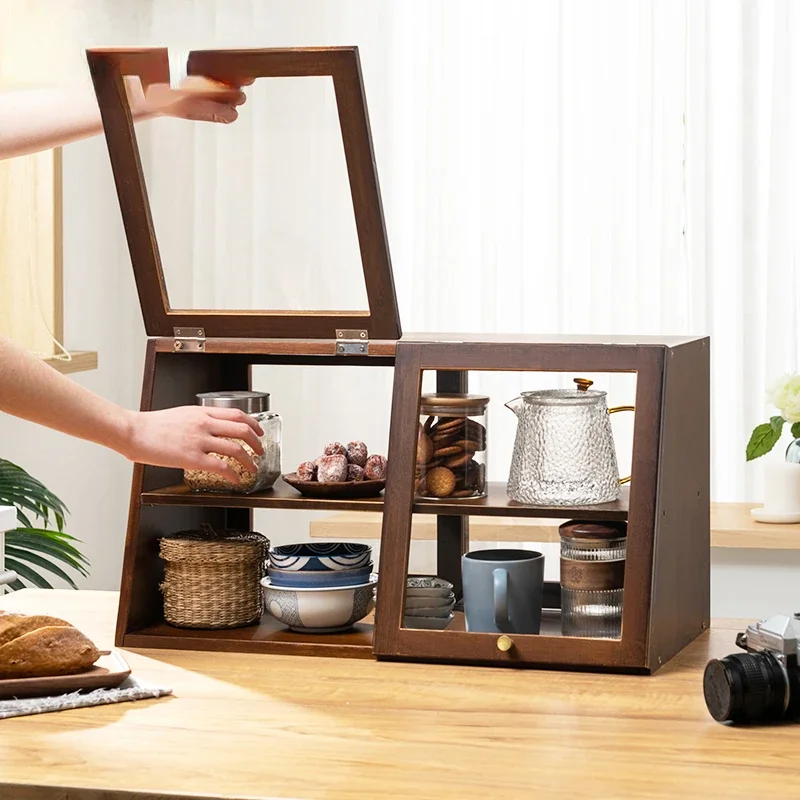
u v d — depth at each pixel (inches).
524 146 153.1
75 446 152.9
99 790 45.8
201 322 68.4
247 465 64.9
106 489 161.8
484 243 154.2
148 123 68.6
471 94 154.1
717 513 127.3
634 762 48.2
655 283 151.5
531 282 154.6
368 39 155.6
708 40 148.4
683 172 149.9
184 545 67.4
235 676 60.4
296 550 69.5
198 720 53.6
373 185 64.1
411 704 55.6
